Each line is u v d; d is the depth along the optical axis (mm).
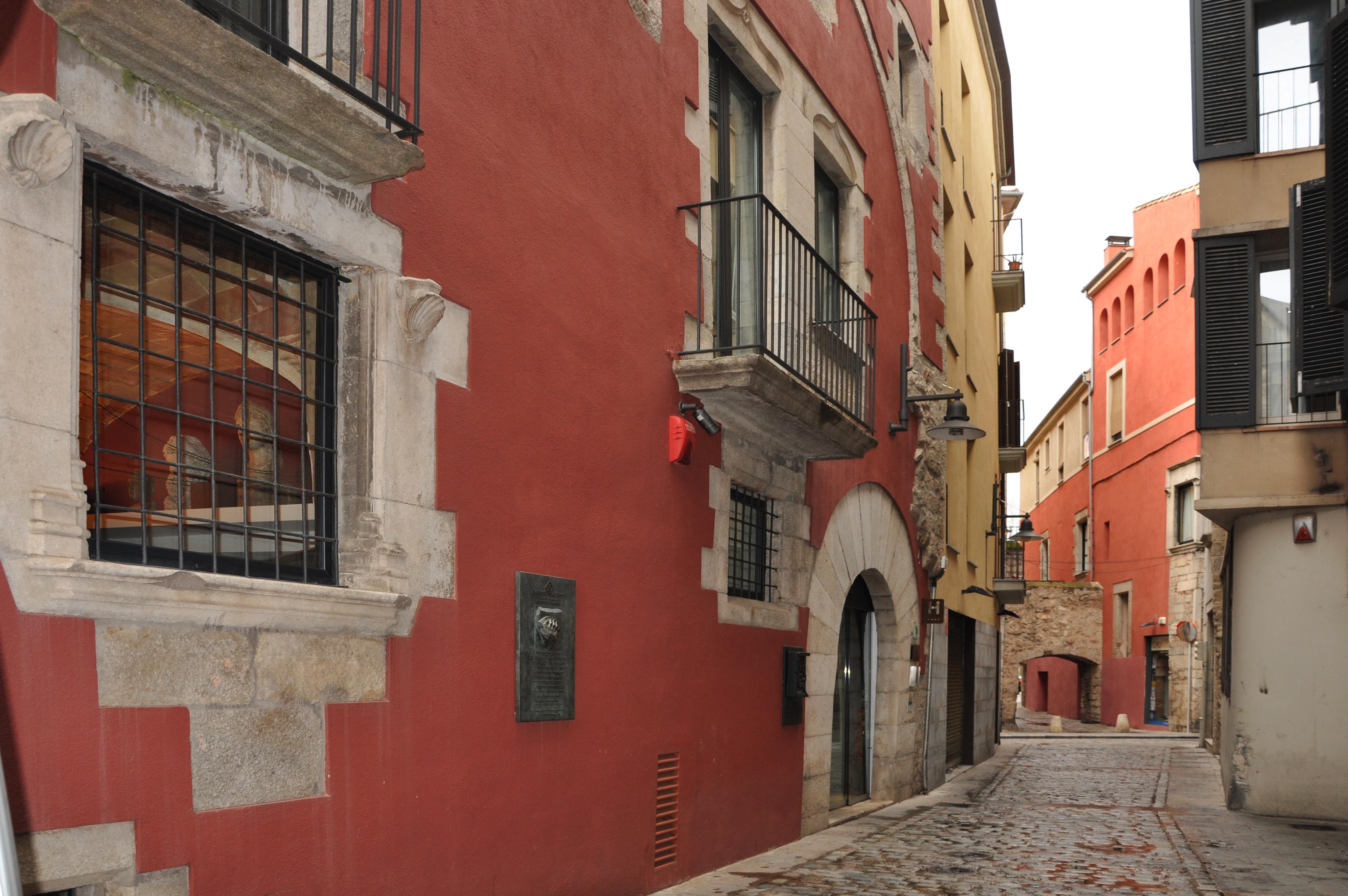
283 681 4078
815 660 10086
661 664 7180
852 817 11305
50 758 3229
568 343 6199
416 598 4805
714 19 8430
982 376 20953
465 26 5371
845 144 11312
